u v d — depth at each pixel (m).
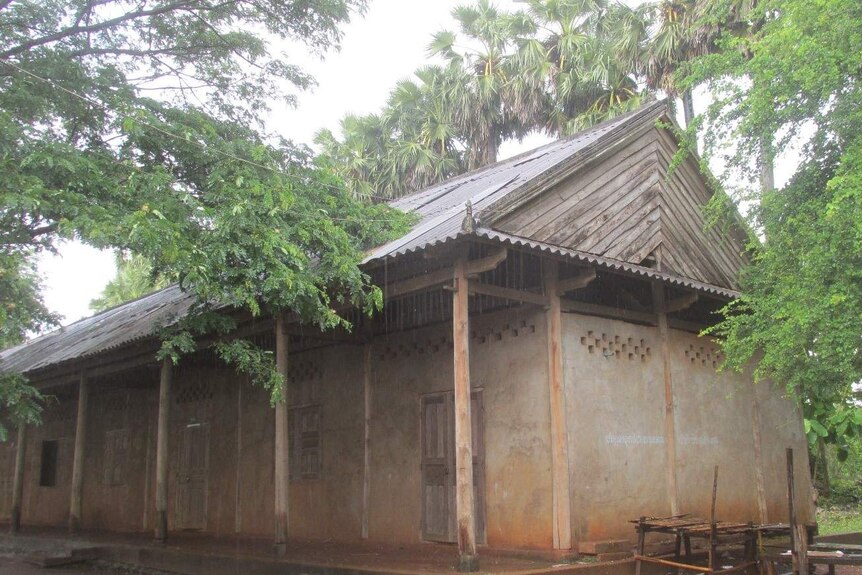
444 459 9.98
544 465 8.80
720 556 9.53
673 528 8.06
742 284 10.21
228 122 10.89
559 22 23.98
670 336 10.59
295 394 12.50
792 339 7.71
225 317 9.36
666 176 10.91
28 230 9.29
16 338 9.75
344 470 11.37
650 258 10.69
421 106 26.38
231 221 8.21
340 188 9.93
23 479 17.42
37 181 7.70
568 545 8.39
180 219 8.26
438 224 9.32
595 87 22.44
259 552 10.15
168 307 14.09
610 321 9.74
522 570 7.61
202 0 10.65
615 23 22.25
